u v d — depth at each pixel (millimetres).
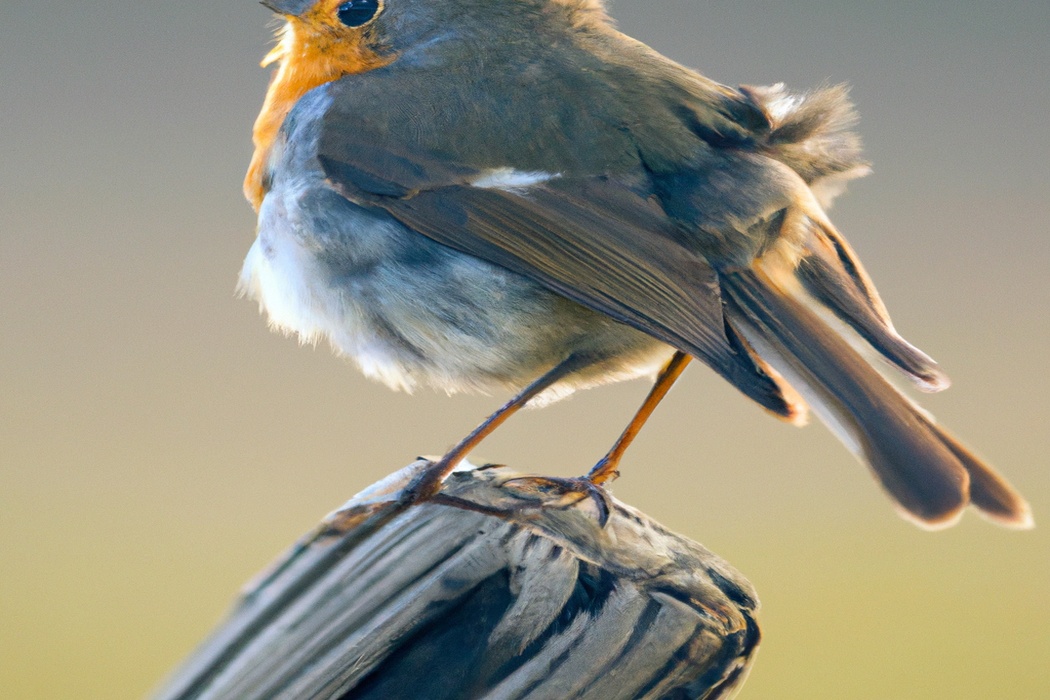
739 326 2338
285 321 2361
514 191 2346
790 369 2334
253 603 2297
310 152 2354
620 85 2354
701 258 2340
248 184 2367
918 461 2324
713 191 2344
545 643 2295
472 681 2293
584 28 2363
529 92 2352
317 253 2352
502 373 2354
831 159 2359
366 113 2352
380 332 2354
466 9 2361
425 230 2348
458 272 2348
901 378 2340
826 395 2330
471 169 2348
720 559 2307
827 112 2359
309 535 2301
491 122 2350
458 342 2350
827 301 2342
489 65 2355
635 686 2295
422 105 2352
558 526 2303
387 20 2361
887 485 2322
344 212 2352
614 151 2348
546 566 2299
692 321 2334
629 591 2299
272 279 2359
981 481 2332
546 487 2320
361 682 2293
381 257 2350
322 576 2297
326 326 2357
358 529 2301
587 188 2346
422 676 2293
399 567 2299
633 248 2340
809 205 2348
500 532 2301
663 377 2363
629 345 2348
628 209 2342
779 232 2344
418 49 2359
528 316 2346
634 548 2303
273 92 2369
